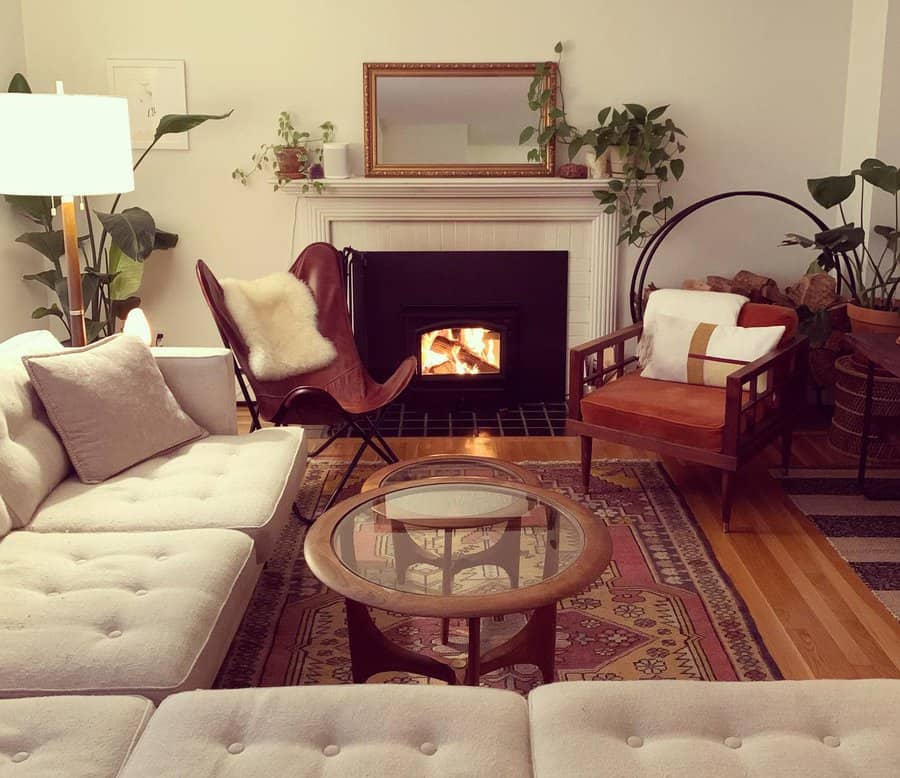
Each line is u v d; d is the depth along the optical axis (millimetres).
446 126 4918
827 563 3322
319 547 2393
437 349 5246
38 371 2941
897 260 4531
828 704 1777
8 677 1904
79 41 4812
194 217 5020
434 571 2303
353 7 4809
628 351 5137
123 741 1678
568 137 4980
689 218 5074
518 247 5098
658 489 3998
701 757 1621
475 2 4809
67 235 3592
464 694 1793
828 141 4977
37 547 2465
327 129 4930
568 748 1639
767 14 4836
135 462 3072
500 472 2994
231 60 4848
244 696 1776
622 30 4848
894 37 4508
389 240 5082
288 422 3803
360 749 1645
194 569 2322
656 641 2832
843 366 4391
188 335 5160
